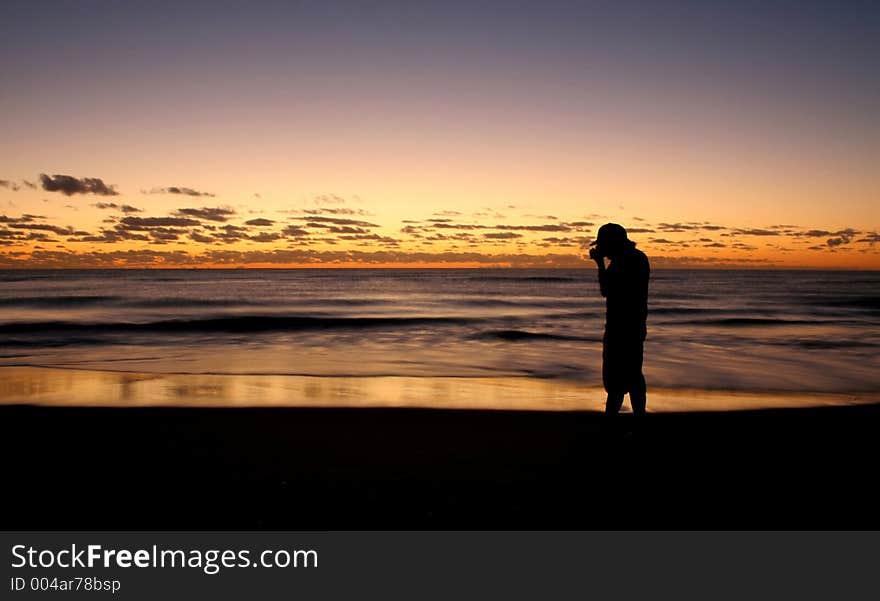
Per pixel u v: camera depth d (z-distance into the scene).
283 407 8.32
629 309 5.85
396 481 4.96
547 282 92.94
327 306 34.34
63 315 27.09
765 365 13.27
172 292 49.75
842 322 24.89
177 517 4.27
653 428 6.92
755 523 4.25
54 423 7.06
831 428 6.96
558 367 13.06
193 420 7.25
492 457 5.64
